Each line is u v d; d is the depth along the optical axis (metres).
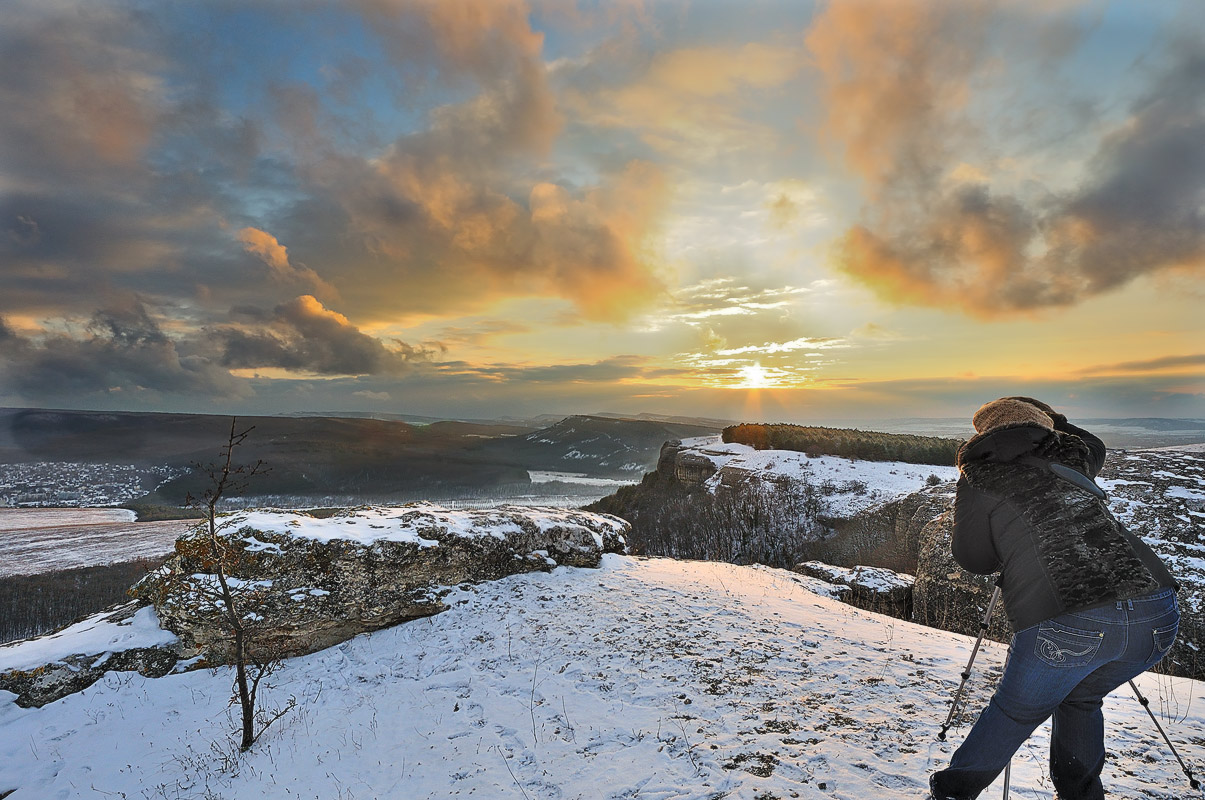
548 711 5.50
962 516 3.06
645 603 8.73
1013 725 2.73
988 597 9.81
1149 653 2.51
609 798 3.95
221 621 7.85
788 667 6.05
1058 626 2.57
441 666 7.09
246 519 8.81
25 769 6.06
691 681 5.78
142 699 7.19
